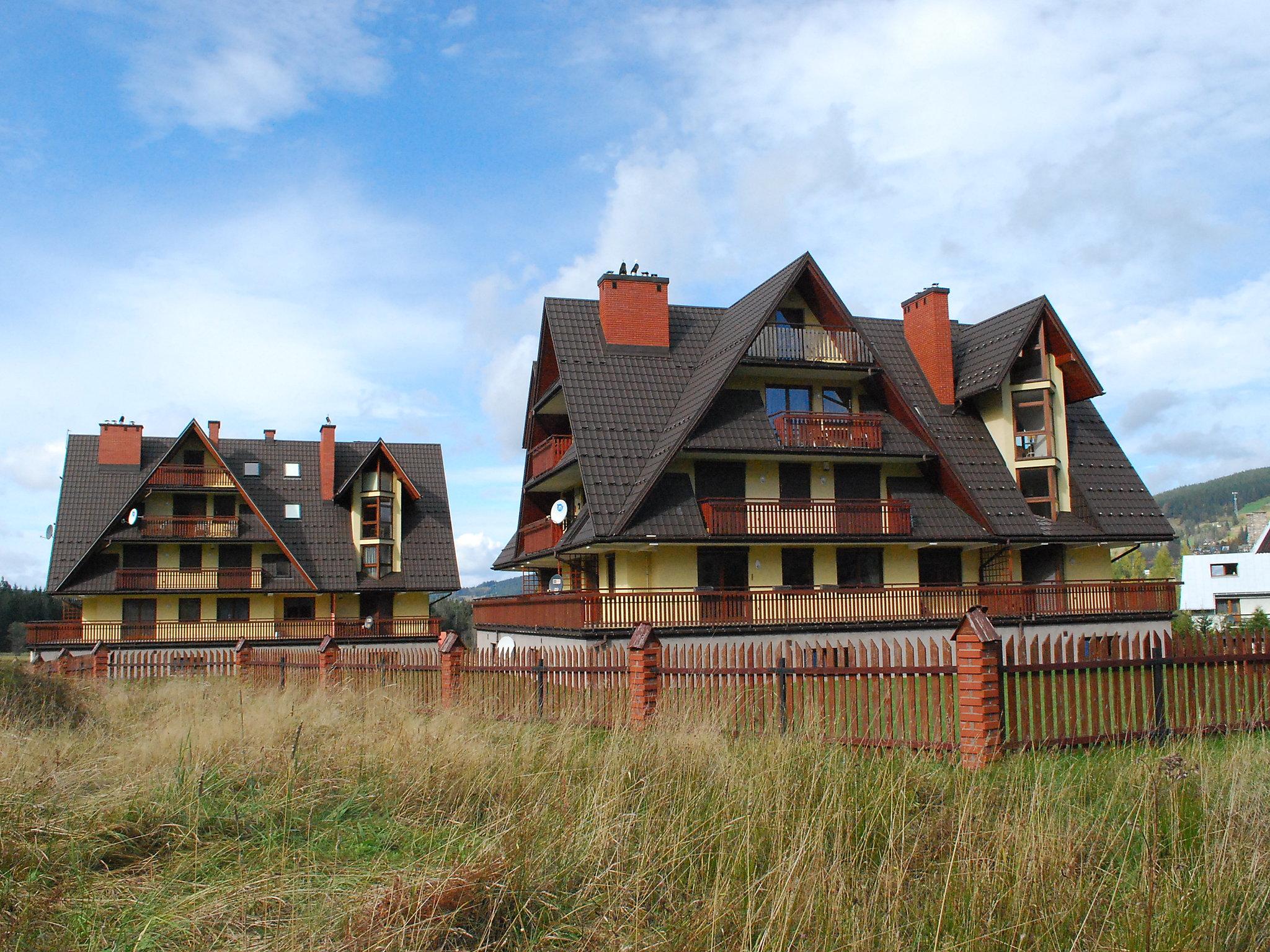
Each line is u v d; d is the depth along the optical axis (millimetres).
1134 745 9531
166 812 7066
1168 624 29438
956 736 9805
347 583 42500
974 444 29859
